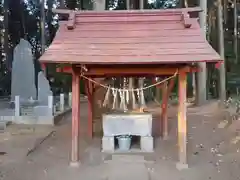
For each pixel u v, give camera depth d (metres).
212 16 21.78
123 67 6.85
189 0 19.70
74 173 6.71
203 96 17.88
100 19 7.55
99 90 12.32
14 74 15.74
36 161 7.61
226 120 12.50
